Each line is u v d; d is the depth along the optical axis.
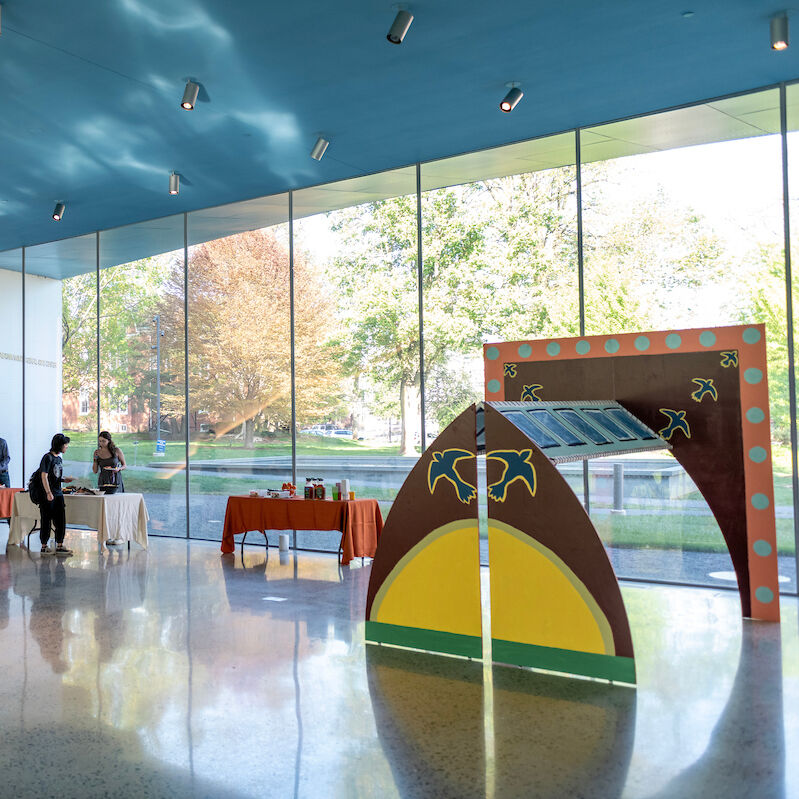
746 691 4.45
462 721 4.08
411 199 8.88
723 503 6.14
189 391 10.67
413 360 8.95
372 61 6.05
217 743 3.84
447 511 5.30
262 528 9.09
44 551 9.49
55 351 12.21
